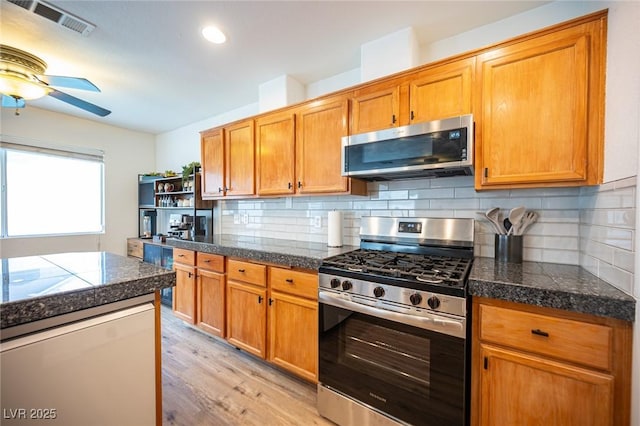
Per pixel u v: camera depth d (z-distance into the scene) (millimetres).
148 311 1070
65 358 868
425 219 1846
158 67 2350
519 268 1427
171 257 3334
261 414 1585
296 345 1774
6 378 770
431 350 1231
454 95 1543
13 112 3195
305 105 2154
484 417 1174
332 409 1522
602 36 1187
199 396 1727
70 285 942
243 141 2572
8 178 3229
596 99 1204
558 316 1044
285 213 2750
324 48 2070
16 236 3271
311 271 1696
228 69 2389
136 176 4305
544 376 1062
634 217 932
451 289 1181
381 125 1792
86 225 3848
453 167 1448
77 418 893
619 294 972
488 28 1812
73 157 3672
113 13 1683
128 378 1012
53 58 2201
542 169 1317
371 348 1403
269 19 1745
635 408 906
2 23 1769
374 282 1372
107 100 3070
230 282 2178
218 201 3412
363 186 2107
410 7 1640
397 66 1871
